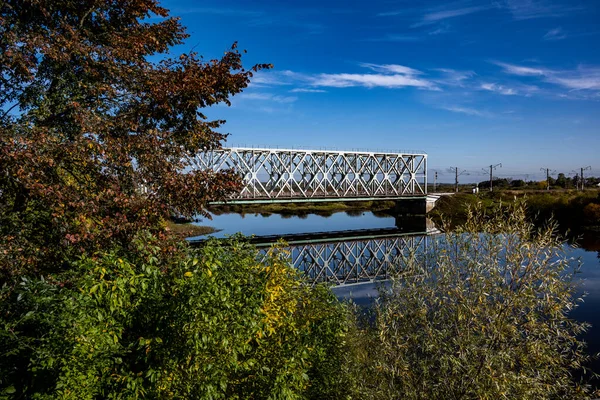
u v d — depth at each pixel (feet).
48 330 19.15
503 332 21.89
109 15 39.06
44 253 28.45
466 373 22.13
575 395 22.54
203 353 19.94
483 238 23.89
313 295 31.53
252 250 27.14
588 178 353.10
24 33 31.12
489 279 22.68
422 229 190.08
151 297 20.90
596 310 69.26
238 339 21.08
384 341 24.12
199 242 103.24
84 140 28.50
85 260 21.85
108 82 34.83
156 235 28.81
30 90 31.86
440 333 23.15
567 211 175.22
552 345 22.43
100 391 18.60
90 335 18.20
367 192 225.35
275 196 190.29
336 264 129.49
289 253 29.48
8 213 29.17
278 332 25.59
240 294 21.86
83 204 27.40
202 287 19.79
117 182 29.78
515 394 21.62
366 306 35.17
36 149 25.81
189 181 31.68
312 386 27.81
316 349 27.96
